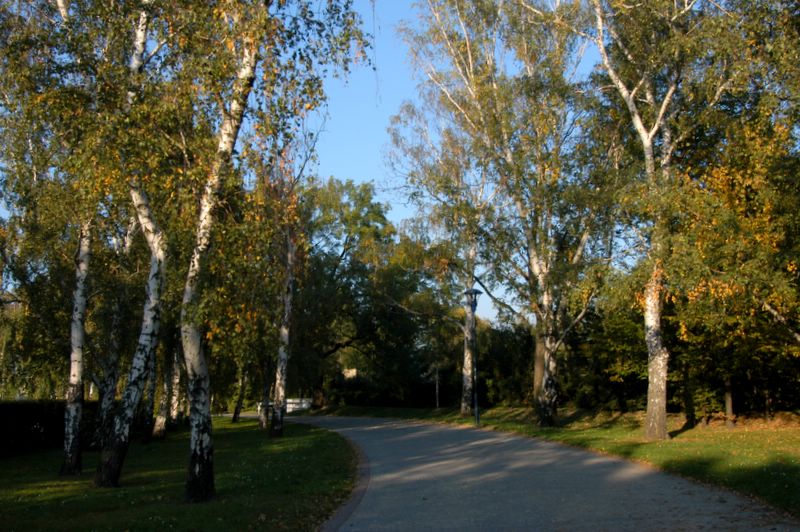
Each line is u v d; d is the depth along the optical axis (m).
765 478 11.54
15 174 16.64
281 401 28.02
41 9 14.46
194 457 11.03
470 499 11.17
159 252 14.45
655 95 22.50
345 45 10.79
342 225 47.06
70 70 13.25
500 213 26.86
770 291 17.69
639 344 28.41
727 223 16.91
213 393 40.56
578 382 39.41
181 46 11.37
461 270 33.81
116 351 23.09
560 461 16.19
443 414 42.41
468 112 28.22
